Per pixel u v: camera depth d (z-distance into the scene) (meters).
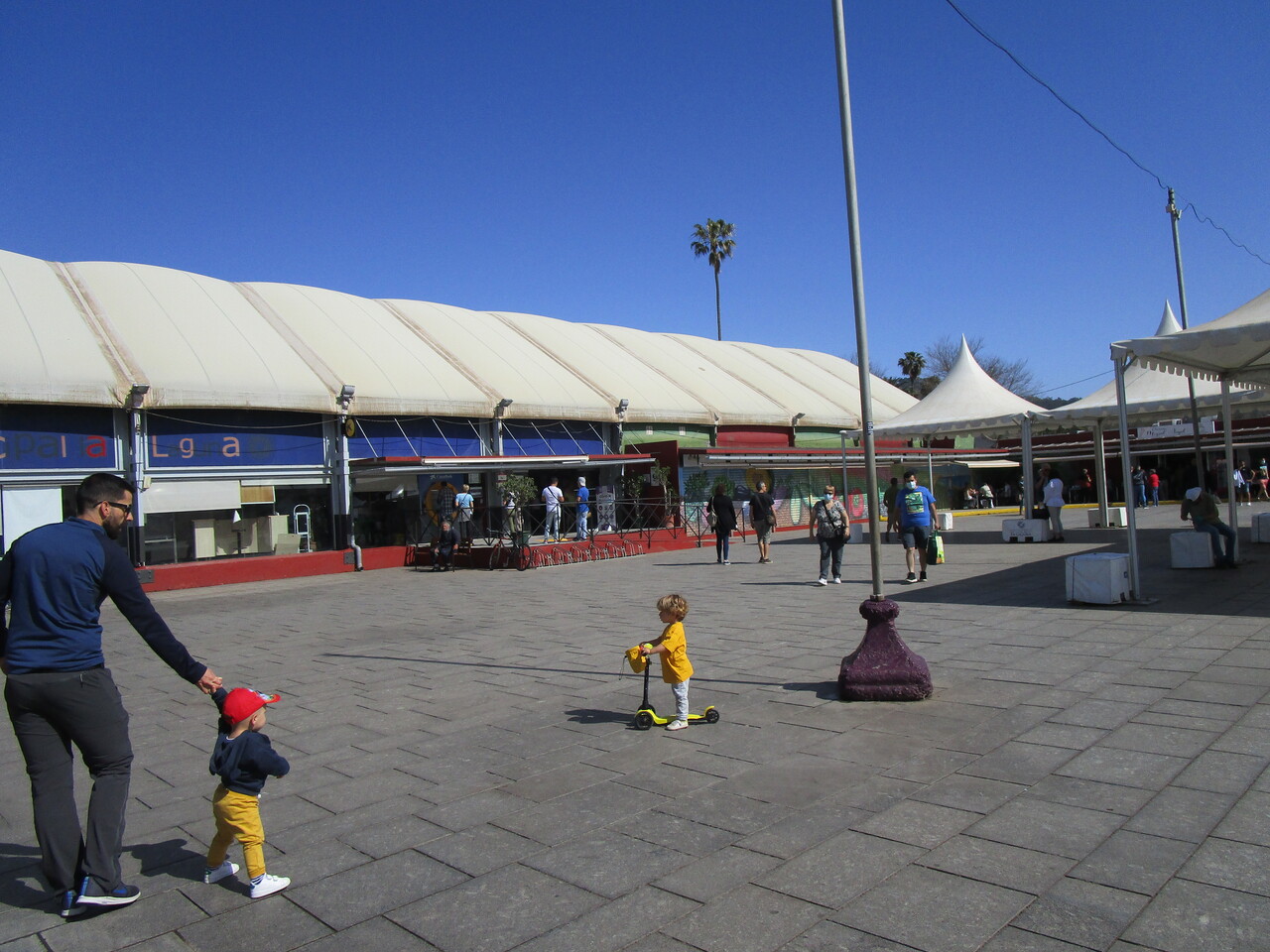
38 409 19.78
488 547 21.75
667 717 6.50
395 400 24.77
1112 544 18.95
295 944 3.50
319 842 4.55
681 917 3.54
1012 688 6.79
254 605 16.42
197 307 24.97
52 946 3.57
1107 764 5.02
